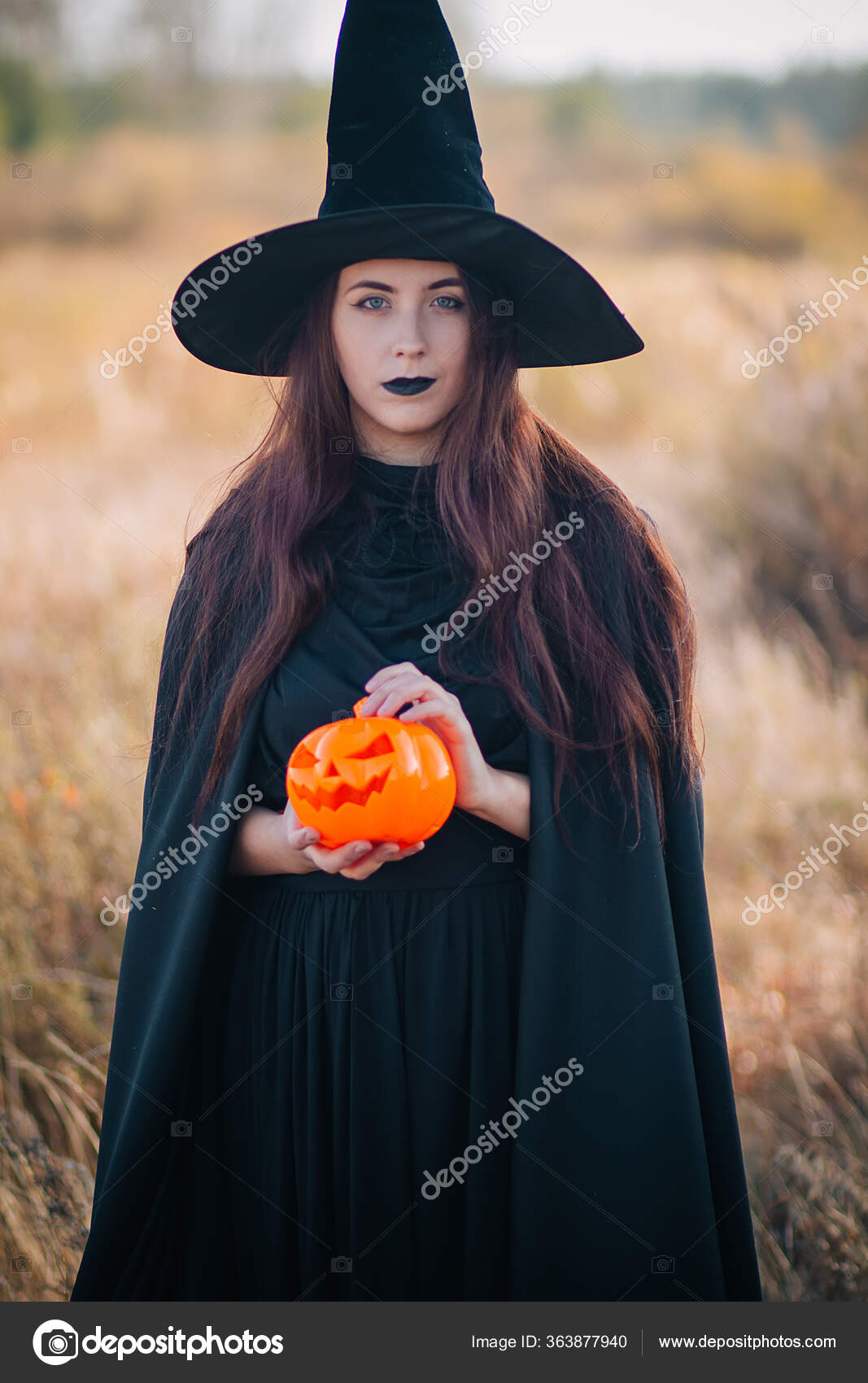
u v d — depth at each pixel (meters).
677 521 7.38
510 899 2.48
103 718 5.12
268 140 19.47
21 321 12.06
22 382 10.12
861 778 5.36
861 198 16.59
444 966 2.41
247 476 2.69
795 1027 4.15
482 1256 2.42
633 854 2.47
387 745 2.21
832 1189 3.42
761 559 7.24
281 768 2.50
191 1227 2.62
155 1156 2.53
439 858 2.43
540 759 2.41
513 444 2.49
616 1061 2.44
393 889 2.42
